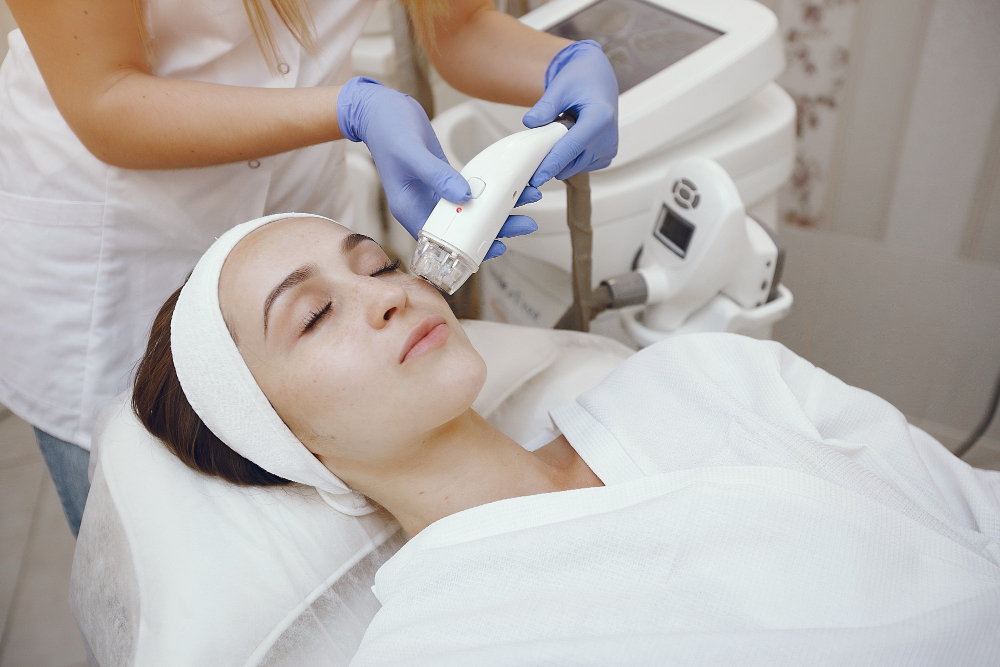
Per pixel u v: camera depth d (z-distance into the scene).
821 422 0.89
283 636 0.75
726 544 0.67
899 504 0.74
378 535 0.87
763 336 1.30
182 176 0.91
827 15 1.57
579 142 0.77
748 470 0.71
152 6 0.80
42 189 0.90
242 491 0.85
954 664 0.58
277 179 1.01
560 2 1.36
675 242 1.10
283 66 0.93
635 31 1.26
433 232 0.67
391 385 0.72
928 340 1.73
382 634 0.70
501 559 0.71
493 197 0.68
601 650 0.59
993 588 0.61
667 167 1.15
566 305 1.36
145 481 0.84
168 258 0.97
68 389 0.99
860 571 0.65
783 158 1.22
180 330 0.78
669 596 0.65
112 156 0.81
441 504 0.82
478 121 1.32
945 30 1.49
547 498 0.74
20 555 1.58
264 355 0.75
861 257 1.81
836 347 1.76
